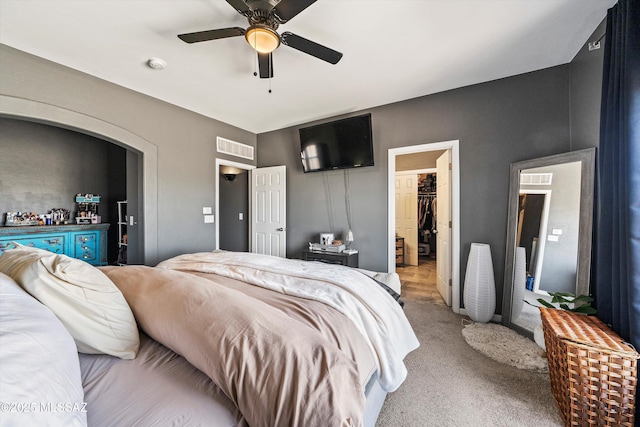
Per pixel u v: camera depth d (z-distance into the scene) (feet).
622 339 4.38
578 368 4.30
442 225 11.35
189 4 5.69
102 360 2.86
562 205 7.00
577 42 7.06
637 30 4.27
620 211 4.57
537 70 8.41
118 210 14.80
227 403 2.37
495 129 9.05
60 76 7.80
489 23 6.32
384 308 4.50
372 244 11.51
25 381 1.53
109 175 15.21
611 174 5.07
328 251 11.40
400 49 7.32
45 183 12.92
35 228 11.53
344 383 2.39
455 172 9.68
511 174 8.68
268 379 2.28
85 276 2.84
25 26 6.24
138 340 3.11
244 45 7.07
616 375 4.06
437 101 10.02
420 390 5.42
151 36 6.70
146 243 9.84
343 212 12.21
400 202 18.48
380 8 5.81
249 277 5.02
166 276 3.76
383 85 9.39
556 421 4.63
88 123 8.38
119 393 2.40
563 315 5.45
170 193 10.66
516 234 8.37
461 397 5.22
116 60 7.70
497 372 6.00
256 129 14.28
